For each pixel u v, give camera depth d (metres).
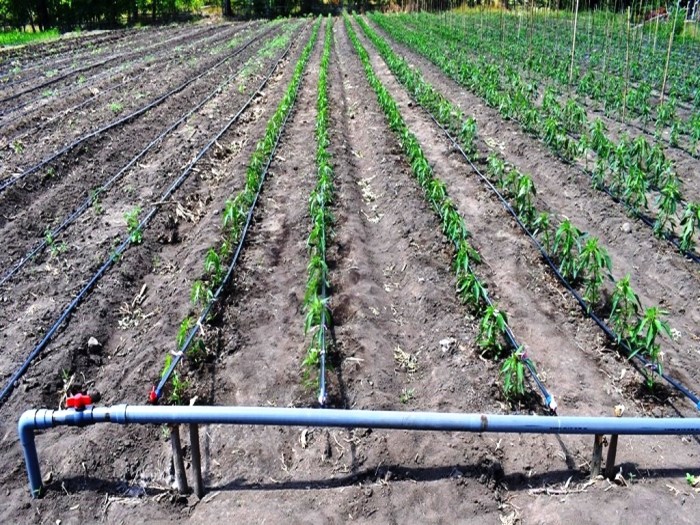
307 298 6.70
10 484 4.77
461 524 4.36
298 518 4.38
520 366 5.16
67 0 45.44
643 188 8.88
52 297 7.33
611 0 35.62
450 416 4.25
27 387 5.81
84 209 9.81
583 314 6.92
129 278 7.84
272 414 4.23
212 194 10.53
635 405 5.55
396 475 4.75
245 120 15.09
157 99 16.56
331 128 13.69
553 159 11.30
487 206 9.72
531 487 4.66
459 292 7.12
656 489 4.57
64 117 14.84
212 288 7.21
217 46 30.06
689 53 22.73
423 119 14.47
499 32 30.06
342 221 9.15
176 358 5.73
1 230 9.10
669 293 7.40
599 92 15.55
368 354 6.11
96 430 5.18
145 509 4.55
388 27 35.56
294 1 56.66
